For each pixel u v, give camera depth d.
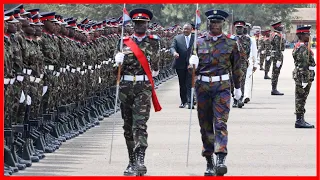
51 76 18.16
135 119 14.62
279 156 17.41
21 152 16.08
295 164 16.39
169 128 22.16
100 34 24.62
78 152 17.80
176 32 45.66
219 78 14.70
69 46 19.84
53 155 17.38
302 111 22.47
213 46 14.73
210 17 14.78
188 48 27.77
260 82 42.44
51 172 15.24
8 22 15.12
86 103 22.64
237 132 21.41
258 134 21.02
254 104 29.75
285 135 20.88
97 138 20.17
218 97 14.66
